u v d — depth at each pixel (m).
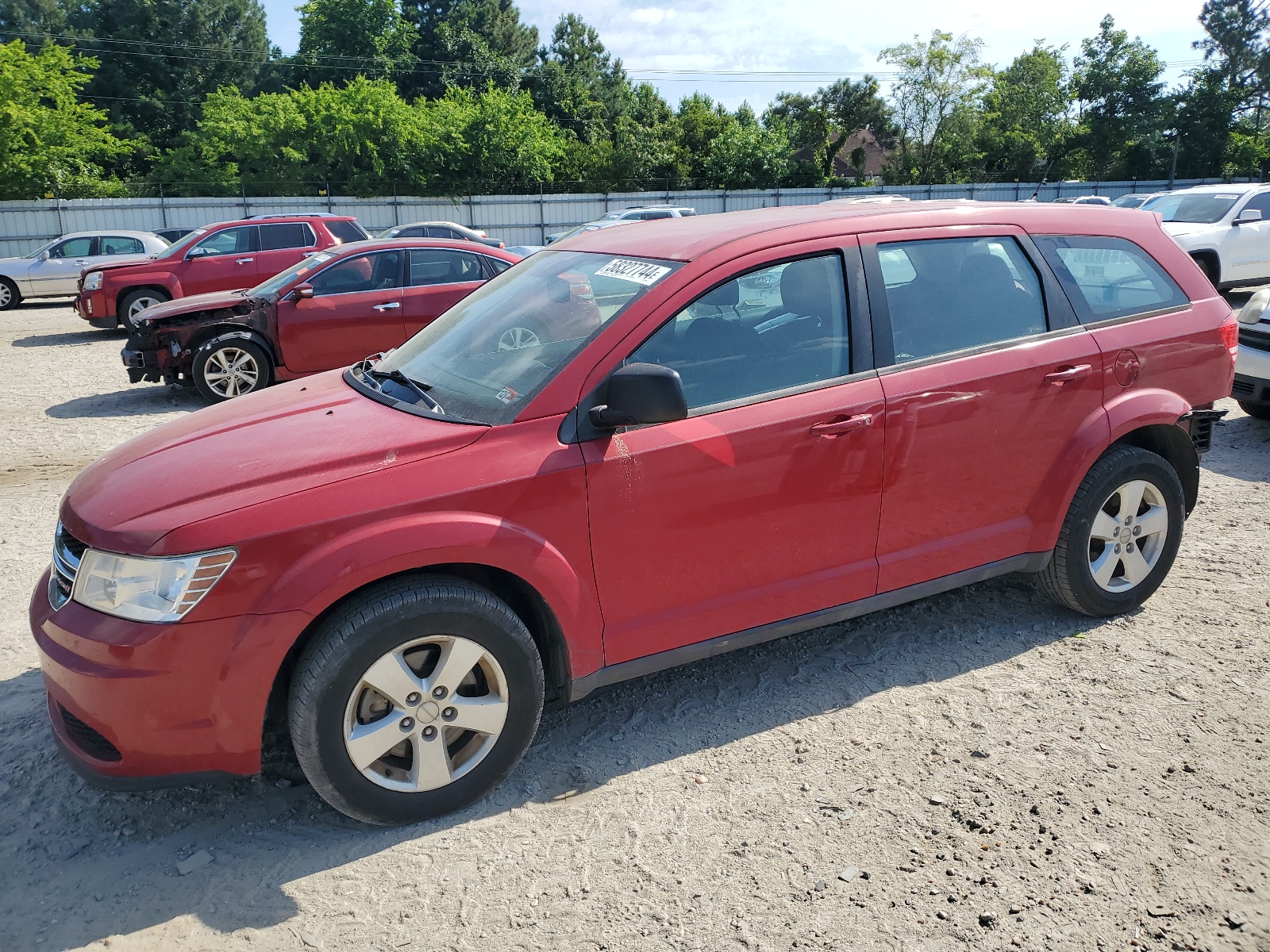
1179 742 3.13
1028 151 55.38
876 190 44.94
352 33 58.00
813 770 3.05
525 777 3.08
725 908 2.45
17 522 5.80
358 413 3.14
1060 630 3.98
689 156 48.62
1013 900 2.45
